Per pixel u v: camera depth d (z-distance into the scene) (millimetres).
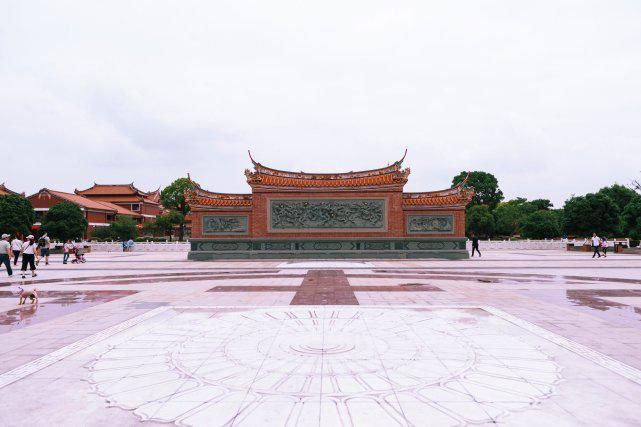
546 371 6613
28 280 20562
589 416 5016
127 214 88938
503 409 5203
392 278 20391
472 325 9812
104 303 13367
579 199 68938
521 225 83375
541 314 11133
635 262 31469
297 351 7684
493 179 92812
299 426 4738
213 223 37250
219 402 5457
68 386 6121
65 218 64188
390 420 4887
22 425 4895
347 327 9625
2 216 59000
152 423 4910
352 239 36094
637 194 66375
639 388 5918
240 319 10578
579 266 27547
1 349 8070
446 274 22406
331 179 36812
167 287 17406
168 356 7504
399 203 36219
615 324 9961
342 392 5746
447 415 5027
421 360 7145
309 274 22578
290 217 36469
